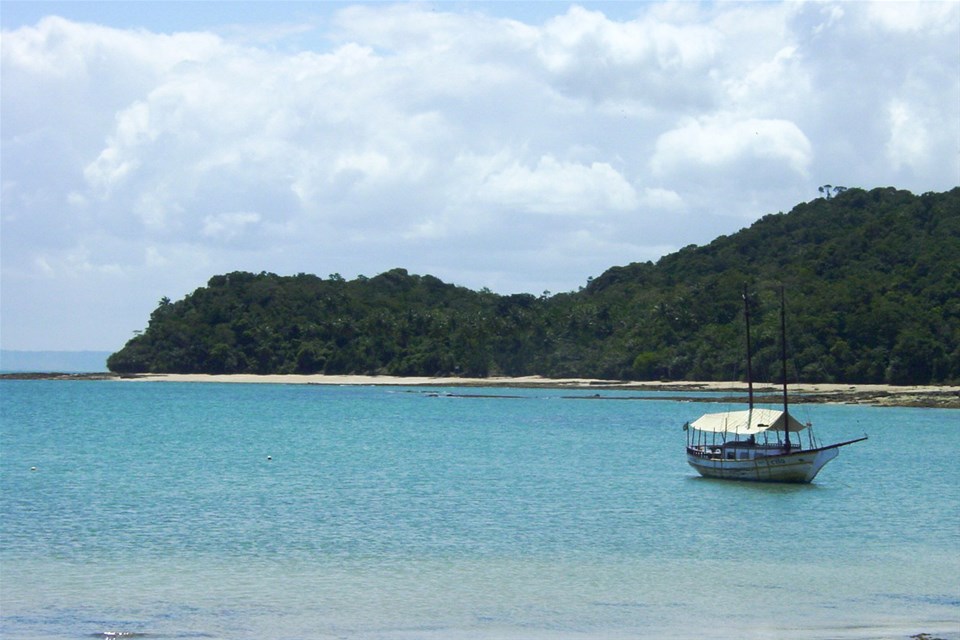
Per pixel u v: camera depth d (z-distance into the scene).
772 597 34.25
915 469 72.50
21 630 29.84
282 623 30.80
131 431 104.06
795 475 62.97
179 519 48.19
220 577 36.47
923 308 193.88
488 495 57.47
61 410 140.38
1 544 41.88
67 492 56.97
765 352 193.50
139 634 29.53
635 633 29.94
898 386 180.75
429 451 84.50
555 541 43.72
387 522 47.94
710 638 29.39
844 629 30.28
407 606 32.84
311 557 39.88
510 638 29.45
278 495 56.62
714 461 65.50
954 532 46.94
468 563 39.12
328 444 90.56
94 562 38.66
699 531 46.62
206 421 120.31
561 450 85.94
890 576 37.53
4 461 73.69
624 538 44.59
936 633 29.72
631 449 87.19
